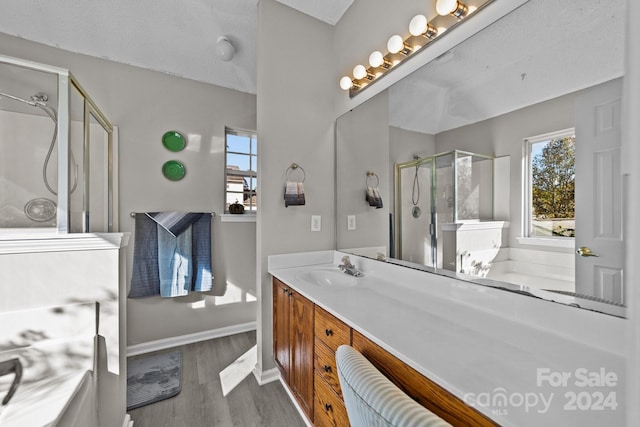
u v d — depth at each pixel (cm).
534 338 77
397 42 132
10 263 101
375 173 161
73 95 128
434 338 79
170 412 149
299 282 143
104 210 190
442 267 119
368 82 163
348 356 77
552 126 82
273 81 175
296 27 184
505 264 93
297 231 184
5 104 156
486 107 101
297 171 184
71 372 106
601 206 70
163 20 186
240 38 206
